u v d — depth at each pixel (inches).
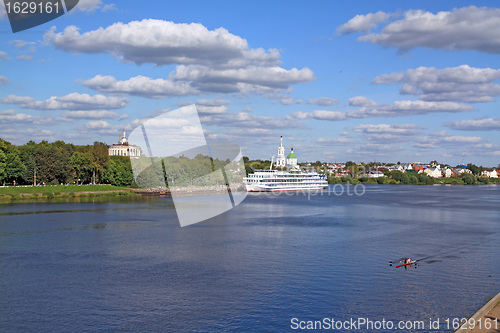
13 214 5142.7
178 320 1897.1
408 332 1768.0
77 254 3065.9
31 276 2516.0
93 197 7470.5
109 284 2372.0
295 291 2253.9
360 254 3120.1
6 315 1948.8
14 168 7347.4
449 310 2003.0
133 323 1868.8
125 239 3639.3
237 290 2272.4
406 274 2578.7
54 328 1823.3
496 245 3494.1
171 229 4188.0
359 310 2003.0
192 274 2566.4
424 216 5654.5
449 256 3065.9
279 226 4549.7
